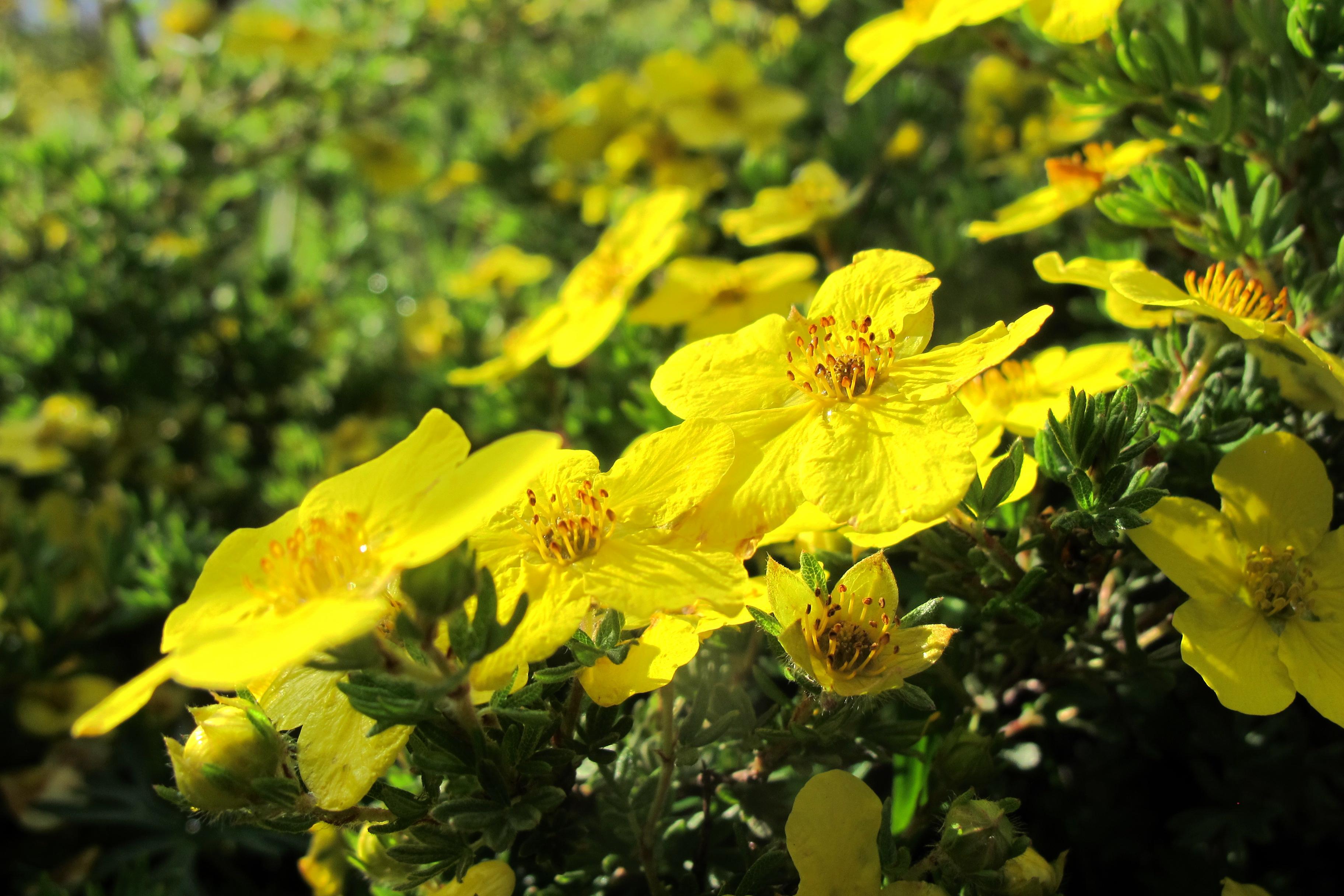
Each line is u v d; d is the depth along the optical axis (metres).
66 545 0.31
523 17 0.52
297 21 0.50
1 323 0.40
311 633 0.14
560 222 0.46
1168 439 0.18
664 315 0.26
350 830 0.19
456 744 0.16
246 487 0.39
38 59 0.85
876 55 0.26
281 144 0.50
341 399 0.42
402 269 0.54
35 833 0.27
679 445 0.17
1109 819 0.21
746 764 0.19
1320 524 0.17
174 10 0.54
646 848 0.17
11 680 0.27
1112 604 0.19
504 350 0.29
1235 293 0.18
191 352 0.41
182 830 0.25
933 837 0.19
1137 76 0.21
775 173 0.36
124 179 0.45
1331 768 0.20
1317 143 0.21
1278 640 0.17
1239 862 0.20
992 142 0.38
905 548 0.19
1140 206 0.20
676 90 0.40
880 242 0.35
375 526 0.15
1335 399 0.18
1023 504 0.19
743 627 0.19
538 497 0.16
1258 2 0.21
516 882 0.19
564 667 0.16
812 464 0.16
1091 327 0.28
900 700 0.17
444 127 0.59
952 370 0.17
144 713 0.27
